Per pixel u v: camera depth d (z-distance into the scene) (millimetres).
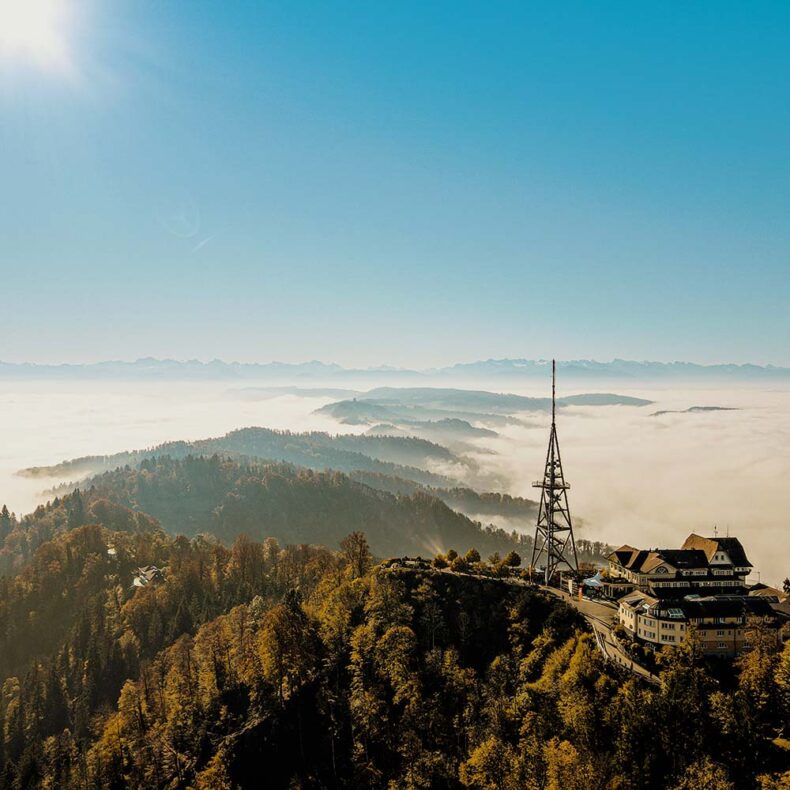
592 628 134375
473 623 146250
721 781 82438
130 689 155000
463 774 102438
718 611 122938
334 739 122188
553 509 189250
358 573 181500
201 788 112125
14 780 136500
